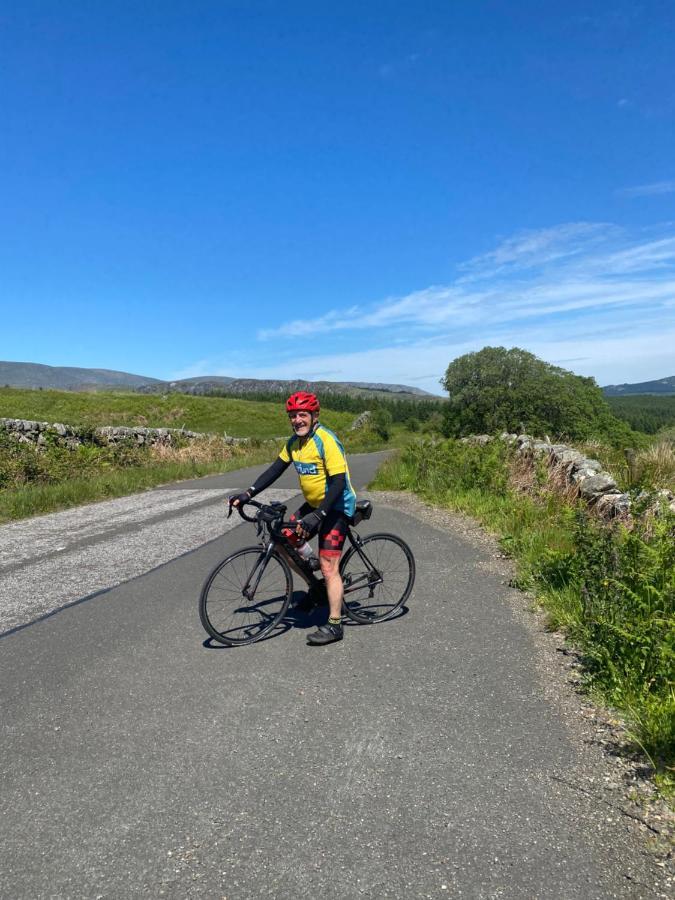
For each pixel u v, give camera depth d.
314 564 5.05
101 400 54.34
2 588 6.40
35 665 4.42
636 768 3.05
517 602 5.59
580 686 3.92
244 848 2.55
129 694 3.94
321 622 5.25
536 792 2.87
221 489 14.50
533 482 10.09
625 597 4.40
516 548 7.25
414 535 8.51
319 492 4.85
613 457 10.41
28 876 2.42
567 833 2.60
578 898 2.26
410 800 2.83
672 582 4.36
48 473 14.75
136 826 2.70
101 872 2.44
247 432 52.22
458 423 49.09
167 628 5.12
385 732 3.42
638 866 2.41
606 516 7.36
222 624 4.79
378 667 4.28
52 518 10.87
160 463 20.12
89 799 2.89
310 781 2.99
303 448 4.80
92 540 8.81
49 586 6.43
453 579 6.36
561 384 45.06
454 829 2.63
